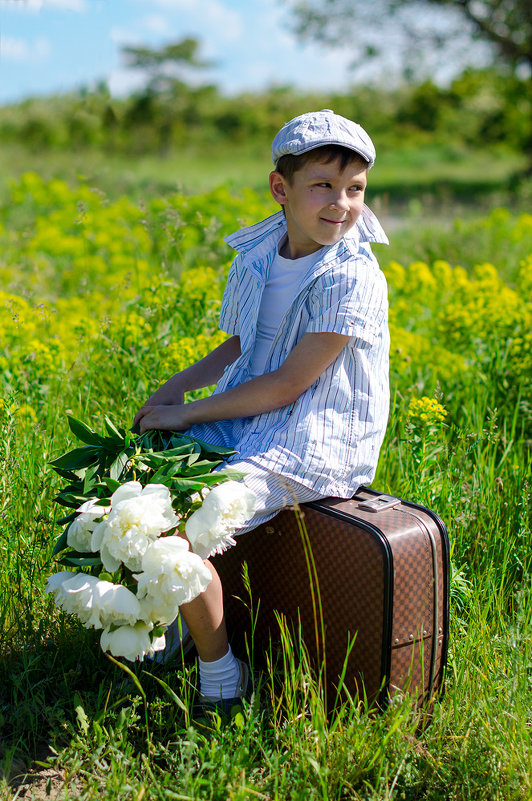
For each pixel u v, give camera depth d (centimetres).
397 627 217
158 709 223
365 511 229
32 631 244
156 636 210
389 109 3731
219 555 257
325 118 234
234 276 271
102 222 670
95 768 211
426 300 541
